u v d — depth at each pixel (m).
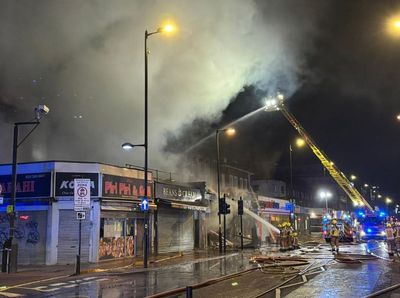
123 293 12.18
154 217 26.88
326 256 23.45
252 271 17.02
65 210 21.86
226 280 14.51
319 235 57.44
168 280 14.80
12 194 18.33
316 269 17.03
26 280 15.28
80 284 14.20
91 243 21.83
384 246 32.31
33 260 21.38
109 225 23.06
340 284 12.92
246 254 26.58
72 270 18.50
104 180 22.78
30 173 22.27
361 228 42.16
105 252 22.53
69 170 22.19
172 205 27.83
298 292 11.52
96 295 11.89
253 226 39.69
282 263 19.03
